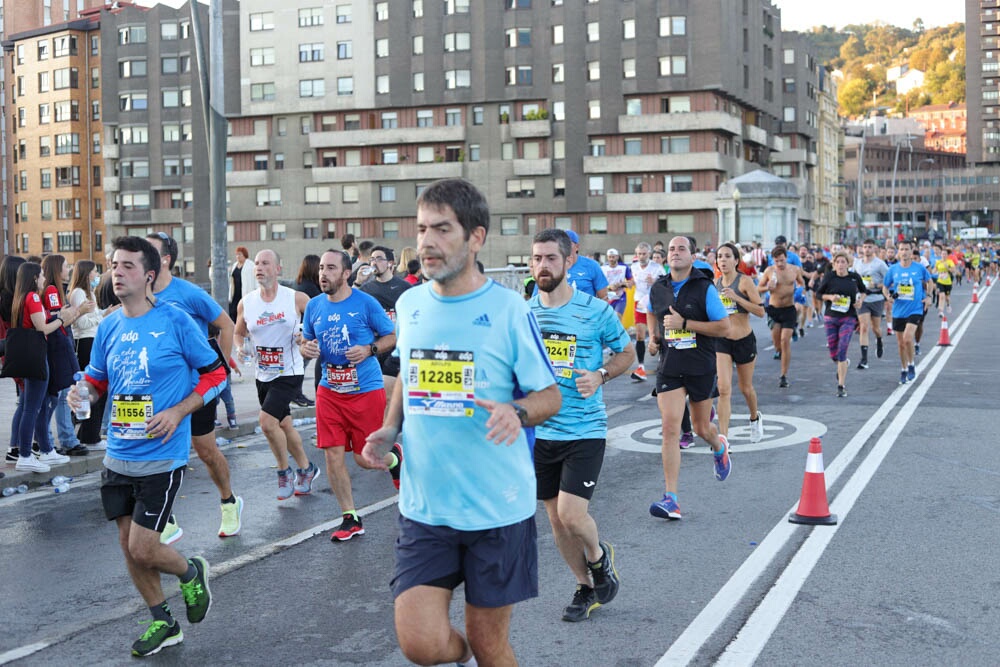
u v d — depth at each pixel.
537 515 7.94
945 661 4.85
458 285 3.74
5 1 107.88
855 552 6.65
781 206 59.59
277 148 85.94
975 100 195.38
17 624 5.65
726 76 78.44
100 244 94.31
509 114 81.31
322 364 7.42
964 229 166.50
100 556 7.07
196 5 16.14
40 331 9.49
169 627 5.25
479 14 80.88
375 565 6.66
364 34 83.25
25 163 97.06
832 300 14.27
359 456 7.43
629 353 5.75
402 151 83.62
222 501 7.51
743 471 9.42
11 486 9.30
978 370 17.00
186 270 88.00
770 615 5.49
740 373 10.66
